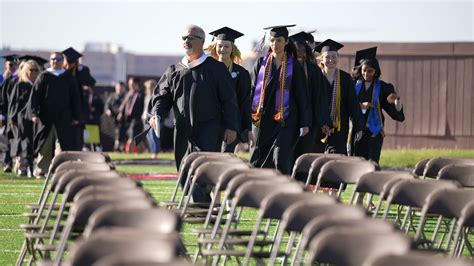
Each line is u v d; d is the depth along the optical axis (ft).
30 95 128.26
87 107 191.31
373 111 104.63
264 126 95.81
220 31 98.22
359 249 44.68
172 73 91.50
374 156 104.88
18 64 143.74
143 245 42.55
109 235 42.86
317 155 79.20
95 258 42.55
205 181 70.03
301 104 95.09
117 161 170.91
